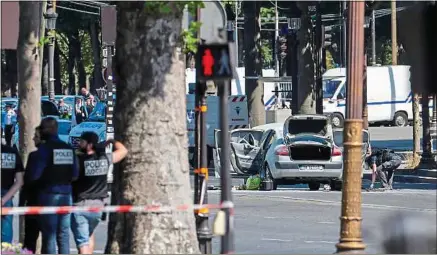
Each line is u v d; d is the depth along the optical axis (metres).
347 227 31.00
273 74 153.50
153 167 30.48
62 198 32.88
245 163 77.94
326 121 72.69
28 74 38.53
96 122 91.94
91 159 33.62
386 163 70.00
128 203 30.67
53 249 33.25
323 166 71.19
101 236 47.22
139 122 30.55
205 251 37.25
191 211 31.05
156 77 30.48
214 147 81.31
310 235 47.31
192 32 30.41
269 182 72.81
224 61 26.73
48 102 96.25
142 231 30.41
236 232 48.59
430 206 38.78
